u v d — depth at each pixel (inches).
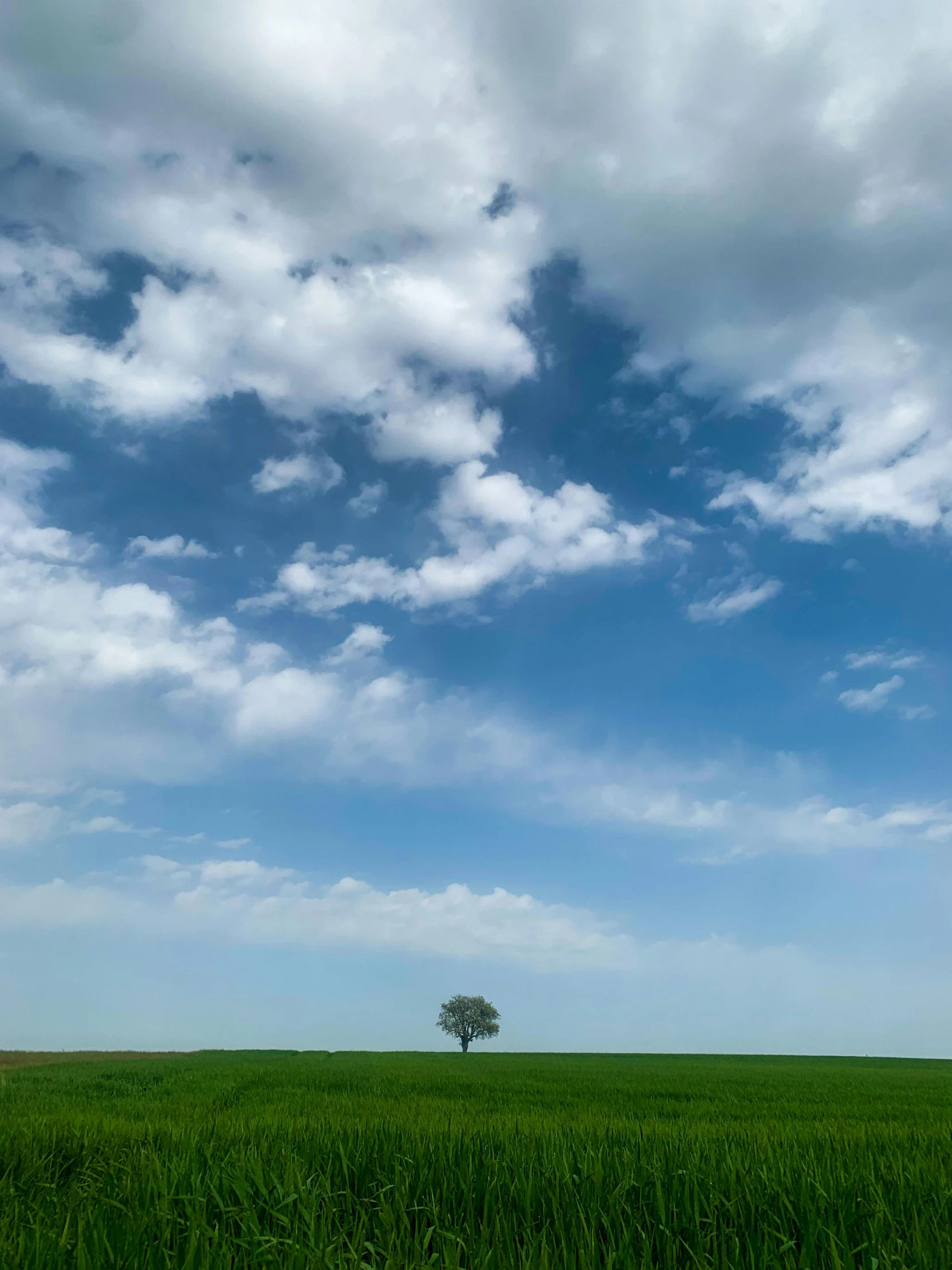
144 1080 1154.0
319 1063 1980.8
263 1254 190.2
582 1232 217.9
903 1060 3068.4
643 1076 1555.1
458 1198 259.3
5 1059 1973.4
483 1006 4271.7
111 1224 208.7
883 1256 198.2
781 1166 284.2
